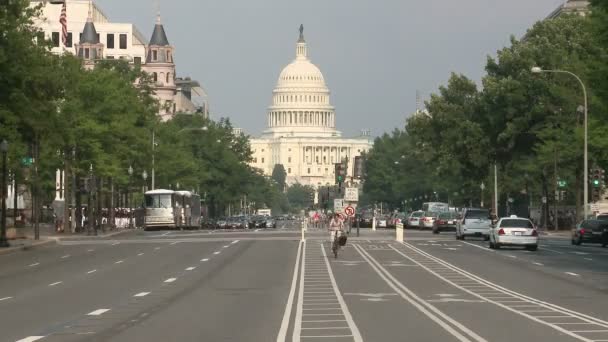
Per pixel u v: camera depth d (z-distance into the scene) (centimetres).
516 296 3034
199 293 3150
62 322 2358
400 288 3328
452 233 9169
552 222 10544
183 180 12938
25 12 6462
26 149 7331
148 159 10850
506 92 10238
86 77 9262
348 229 8356
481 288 3338
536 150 9694
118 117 9269
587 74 6334
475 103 10994
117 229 10681
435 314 2491
